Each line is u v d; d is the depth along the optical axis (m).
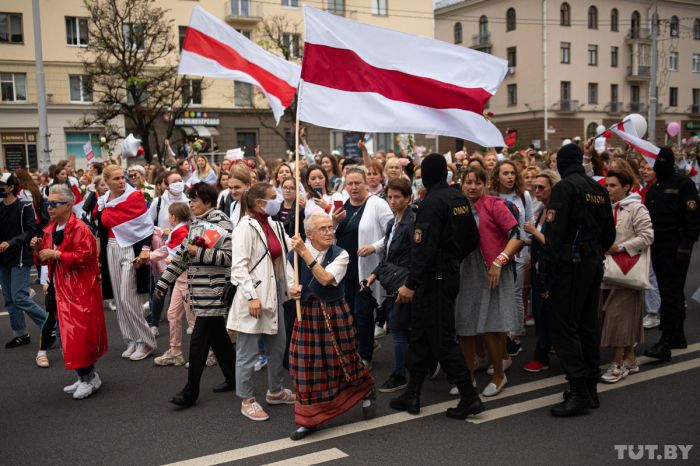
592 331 4.96
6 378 6.14
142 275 6.66
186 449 4.43
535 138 48.97
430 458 4.17
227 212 8.04
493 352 5.36
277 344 5.18
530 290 7.41
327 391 4.62
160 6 33.31
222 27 7.29
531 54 48.69
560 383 5.64
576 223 4.85
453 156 15.30
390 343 7.19
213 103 35.28
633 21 52.34
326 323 4.61
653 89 25.39
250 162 10.00
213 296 5.17
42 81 18.52
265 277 4.94
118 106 29.95
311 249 4.80
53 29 32.38
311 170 7.29
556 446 4.29
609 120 51.41
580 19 49.38
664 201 6.21
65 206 5.46
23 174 7.69
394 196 5.44
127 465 4.20
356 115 5.30
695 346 6.62
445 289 4.73
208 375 6.12
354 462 4.15
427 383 5.78
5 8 31.50
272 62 7.28
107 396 5.57
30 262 7.16
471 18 52.84
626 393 5.29
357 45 5.34
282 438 4.58
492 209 5.28
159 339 7.46
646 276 5.48
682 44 55.53
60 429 4.84
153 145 33.56
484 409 4.79
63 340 5.42
